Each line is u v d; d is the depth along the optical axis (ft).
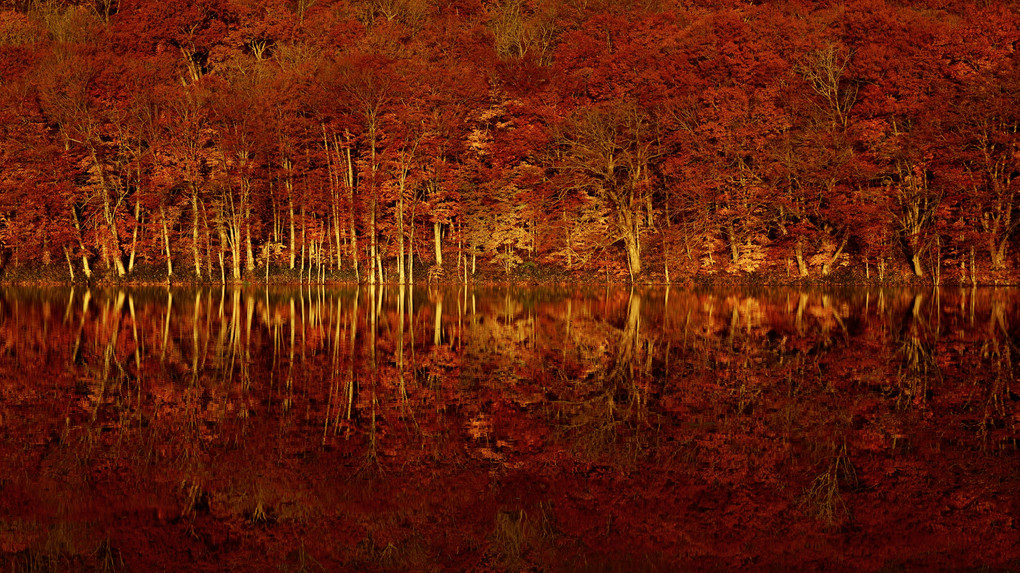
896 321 94.73
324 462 36.52
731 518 30.66
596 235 185.98
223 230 184.65
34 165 177.58
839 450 38.68
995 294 144.97
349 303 122.72
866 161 178.40
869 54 177.06
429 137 182.19
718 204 184.96
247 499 32.30
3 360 62.13
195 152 181.98
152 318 95.66
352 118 182.60
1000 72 166.61
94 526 29.58
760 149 178.09
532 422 43.78
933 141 171.12
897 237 180.75
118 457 36.76
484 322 93.66
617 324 91.30
